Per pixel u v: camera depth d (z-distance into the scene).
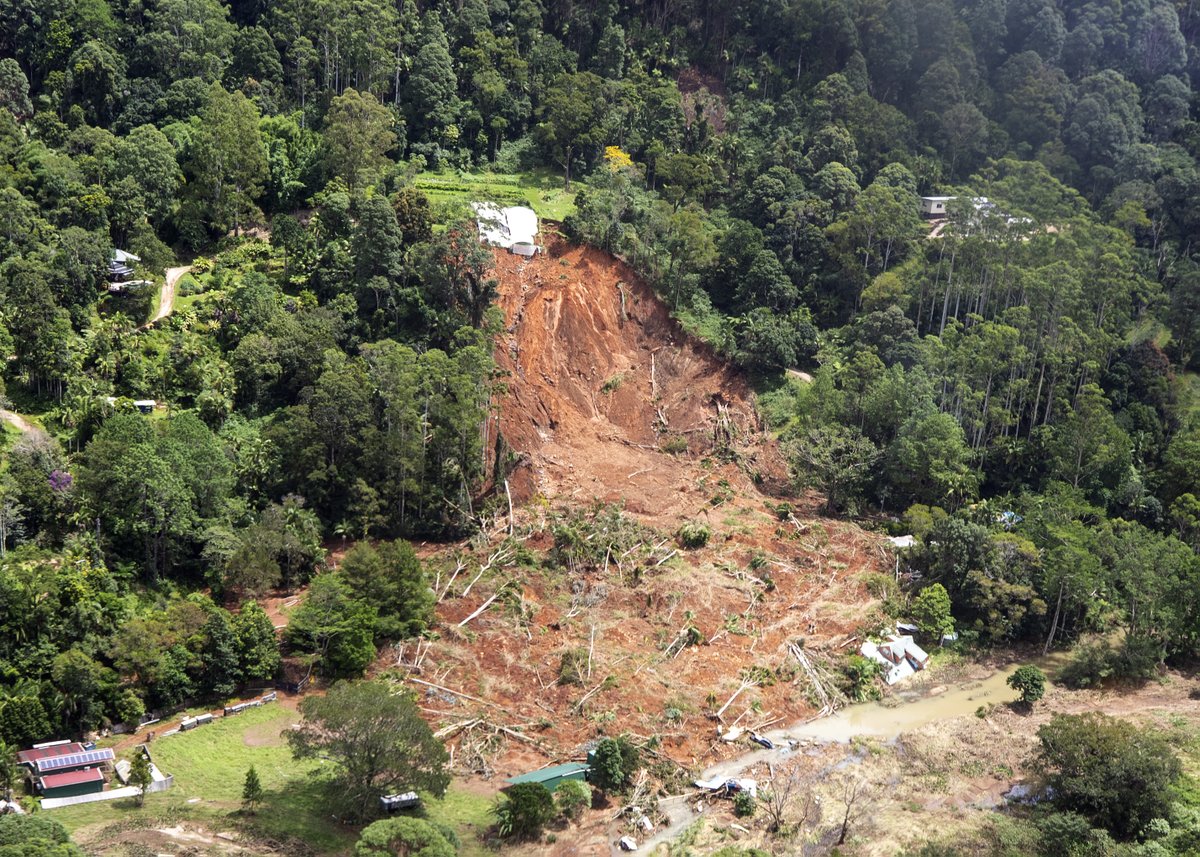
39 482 135.12
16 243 165.25
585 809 114.88
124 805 105.88
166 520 136.50
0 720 111.12
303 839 103.81
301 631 128.50
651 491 165.50
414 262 173.75
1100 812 117.44
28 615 118.12
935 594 148.62
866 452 169.50
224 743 117.94
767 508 166.88
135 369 156.38
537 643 137.00
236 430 156.88
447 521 153.75
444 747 116.25
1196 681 148.00
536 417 171.00
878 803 120.19
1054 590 150.50
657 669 135.25
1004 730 133.62
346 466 153.62
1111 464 175.62
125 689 119.12
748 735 128.50
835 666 140.12
